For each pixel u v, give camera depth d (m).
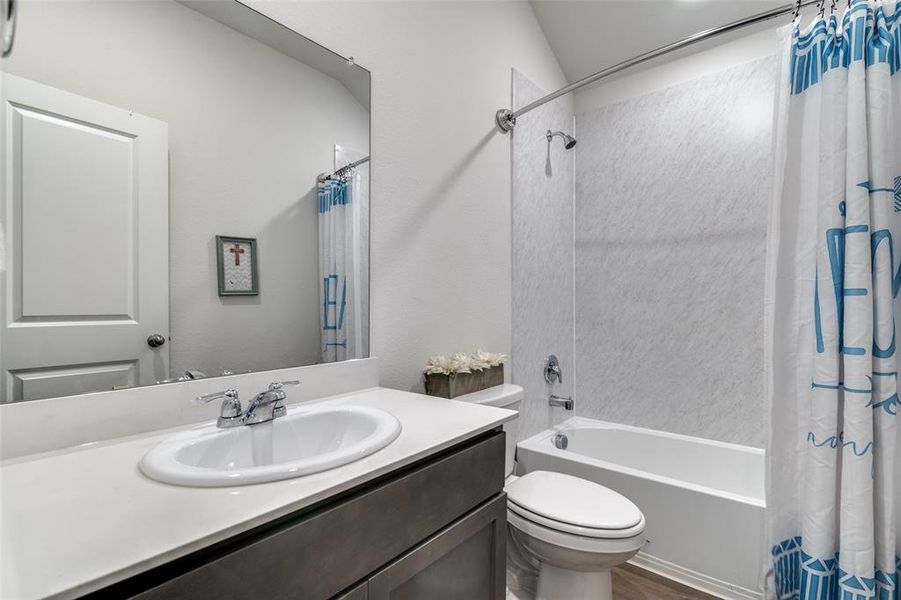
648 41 2.31
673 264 2.38
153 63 0.95
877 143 1.25
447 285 1.75
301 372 1.21
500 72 2.06
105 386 0.88
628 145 2.53
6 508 0.58
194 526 0.54
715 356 2.25
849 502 1.23
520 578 1.67
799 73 1.45
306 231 1.25
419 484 0.84
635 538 1.29
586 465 1.93
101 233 0.87
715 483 2.15
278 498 0.62
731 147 2.21
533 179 2.31
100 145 0.87
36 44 0.80
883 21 1.28
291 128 1.21
